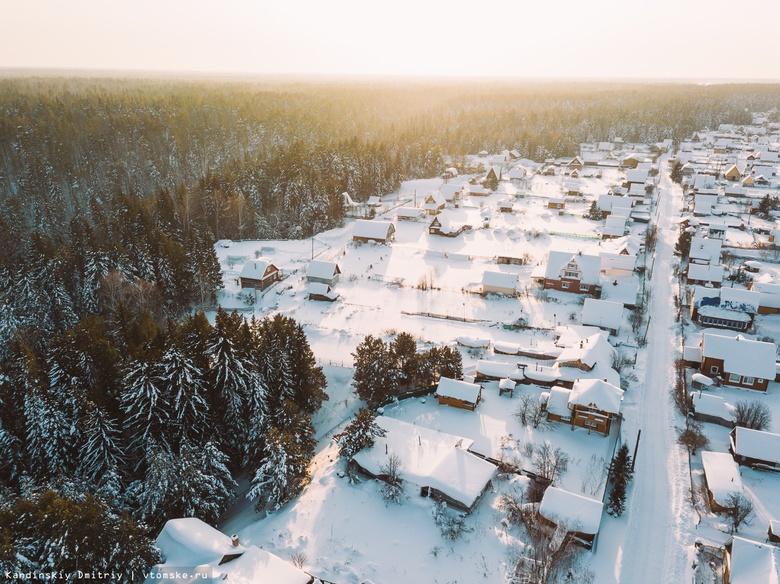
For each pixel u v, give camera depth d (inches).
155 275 3161.9
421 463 1924.2
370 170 6087.6
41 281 2876.5
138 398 1797.5
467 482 1808.6
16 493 1622.8
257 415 1941.4
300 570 1432.1
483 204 5733.3
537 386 2502.5
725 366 2480.3
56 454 1716.3
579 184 6338.6
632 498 1862.7
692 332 3009.4
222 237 4633.4
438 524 1727.4
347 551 1633.9
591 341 2613.2
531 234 4603.8
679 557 1628.9
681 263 3969.0
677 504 1841.8
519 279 3730.3
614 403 2127.2
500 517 1755.7
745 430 2016.5
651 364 2706.7
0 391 1867.6
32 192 4347.9
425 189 6486.2
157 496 1611.7
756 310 2984.7
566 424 2244.1
